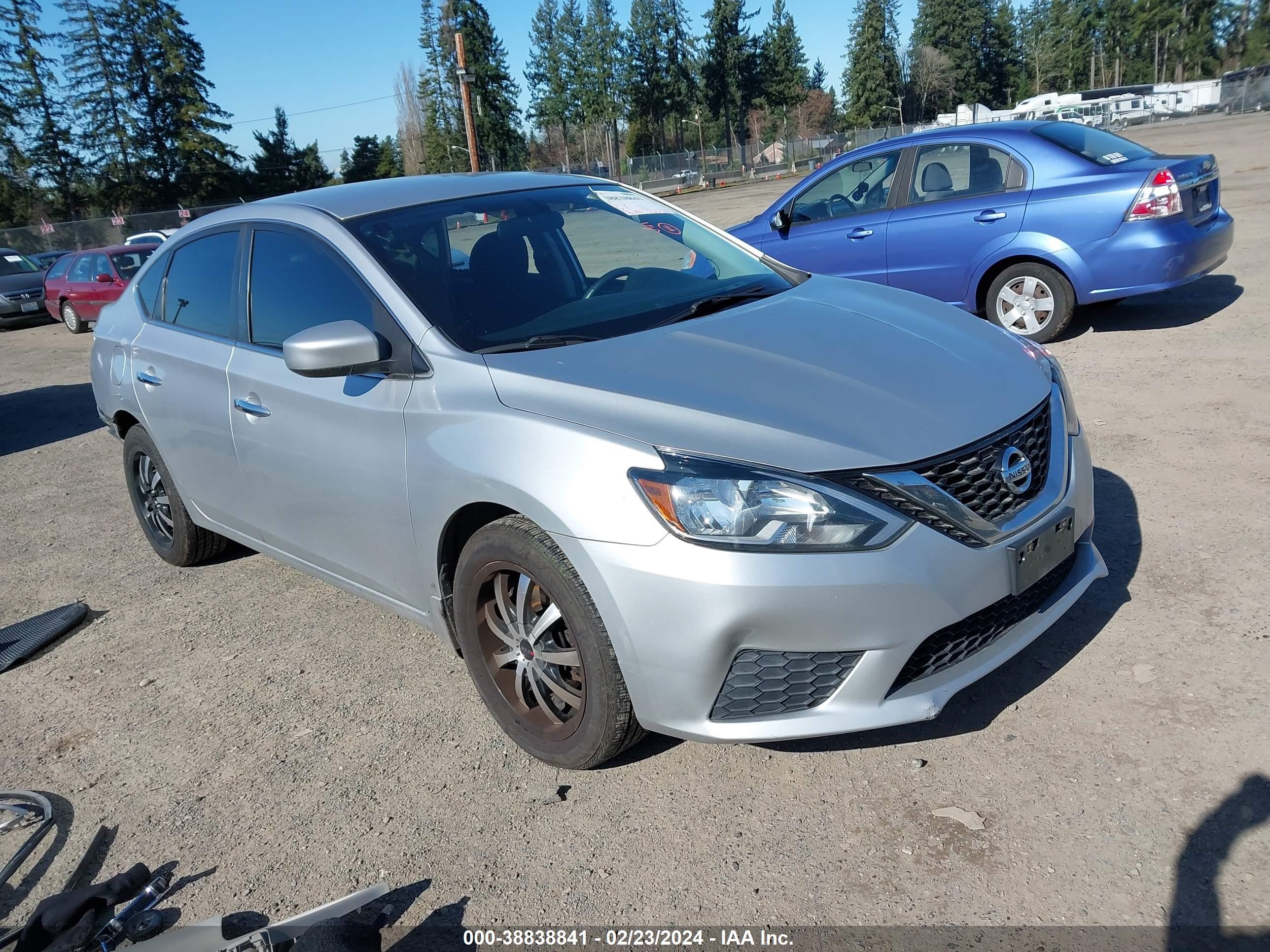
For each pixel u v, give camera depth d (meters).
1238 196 13.41
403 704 3.44
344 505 3.34
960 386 2.80
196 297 4.23
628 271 3.65
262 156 75.94
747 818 2.65
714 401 2.61
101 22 65.31
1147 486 4.39
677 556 2.42
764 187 44.34
